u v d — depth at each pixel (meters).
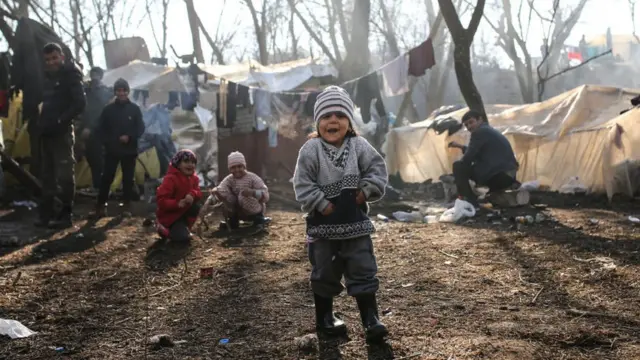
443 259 5.47
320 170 3.32
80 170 12.45
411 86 18.27
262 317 3.78
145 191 11.34
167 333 3.51
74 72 7.63
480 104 10.38
